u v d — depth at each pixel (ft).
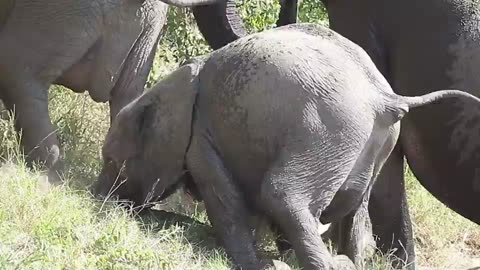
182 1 39.60
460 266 45.93
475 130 38.34
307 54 34.50
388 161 40.98
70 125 47.44
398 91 40.32
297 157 33.86
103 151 38.40
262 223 36.29
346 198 35.01
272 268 34.96
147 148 37.27
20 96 39.96
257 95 34.42
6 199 34.55
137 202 38.24
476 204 39.45
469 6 39.09
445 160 39.42
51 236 32.89
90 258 31.96
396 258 40.47
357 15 41.29
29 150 39.78
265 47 34.91
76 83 41.27
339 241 37.14
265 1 55.06
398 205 41.27
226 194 35.53
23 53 39.88
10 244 32.01
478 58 38.32
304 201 33.94
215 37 47.39
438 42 39.09
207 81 35.81
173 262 33.35
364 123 34.24
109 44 40.42
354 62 35.09
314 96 33.99
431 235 47.85
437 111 38.93
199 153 35.83
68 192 36.88
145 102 37.14
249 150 34.88
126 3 40.14
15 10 39.96
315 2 58.80
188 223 37.70
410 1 40.04
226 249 35.50
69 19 39.58
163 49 54.03
